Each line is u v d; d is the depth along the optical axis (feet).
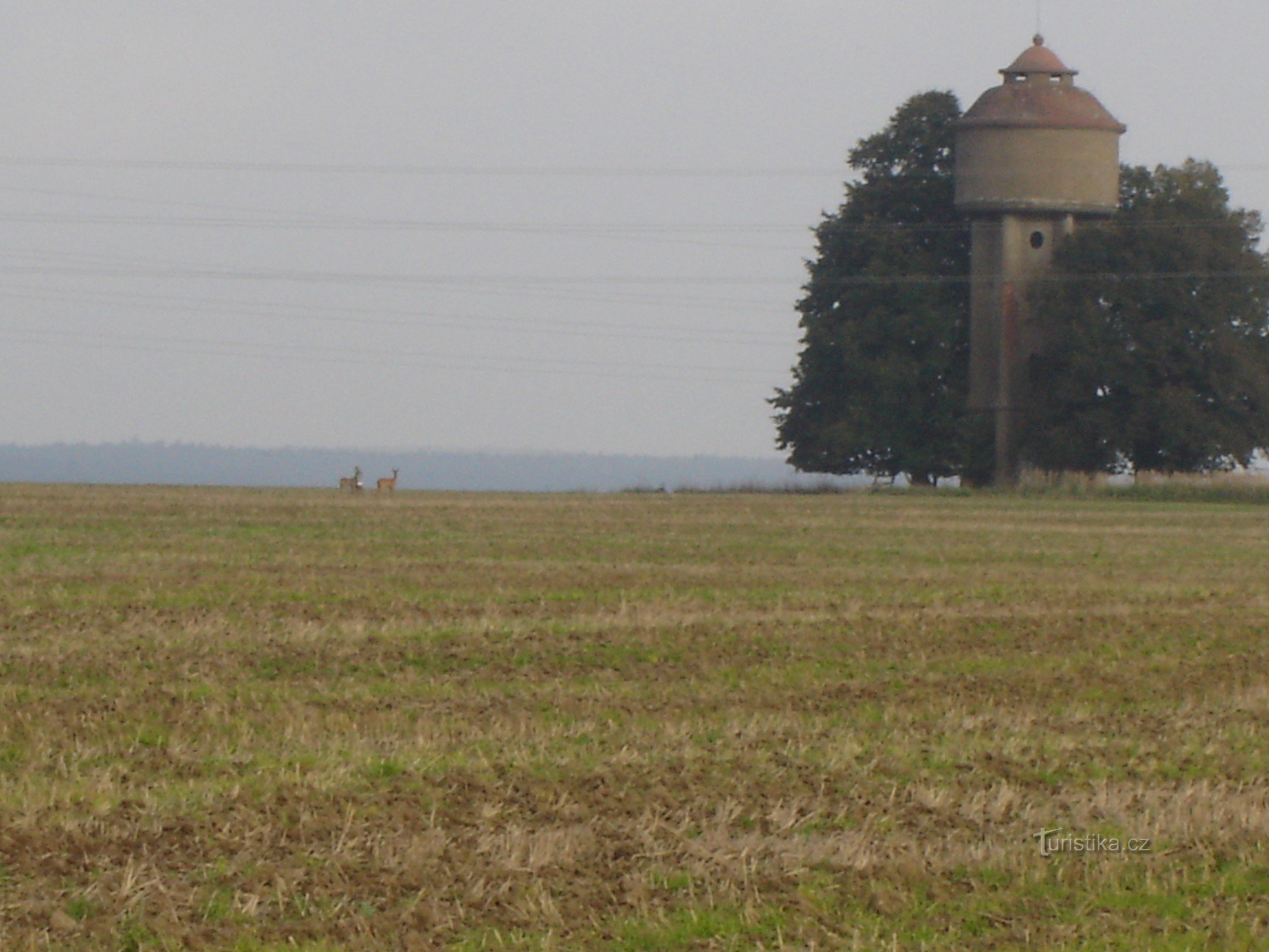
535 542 536.83
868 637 340.18
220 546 497.87
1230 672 308.19
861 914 160.97
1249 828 188.65
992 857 177.17
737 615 364.58
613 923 157.28
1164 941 154.51
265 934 152.87
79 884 164.25
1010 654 324.60
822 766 215.72
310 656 300.81
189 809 188.03
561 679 287.07
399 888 164.04
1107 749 233.14
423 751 220.23
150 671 284.41
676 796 199.00
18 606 352.90
